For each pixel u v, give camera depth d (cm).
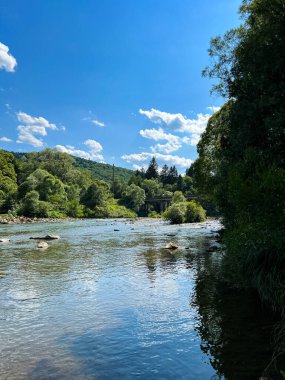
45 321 1030
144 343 865
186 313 1076
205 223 5669
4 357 791
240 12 2080
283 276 1035
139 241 3119
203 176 3528
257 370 707
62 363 761
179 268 1788
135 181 17662
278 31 1684
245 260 1226
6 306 1178
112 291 1360
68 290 1382
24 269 1814
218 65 2122
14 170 13550
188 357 781
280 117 1645
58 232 4269
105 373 715
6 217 7669
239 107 1959
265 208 1120
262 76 1778
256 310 1067
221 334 898
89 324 1002
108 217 10156
